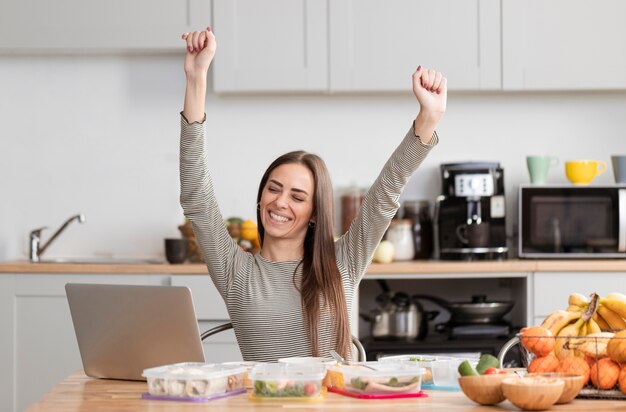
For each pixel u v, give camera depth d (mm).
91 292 2221
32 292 4262
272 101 4883
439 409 1805
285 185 2629
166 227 4898
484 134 4883
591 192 4363
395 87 4504
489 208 4492
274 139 4879
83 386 2172
